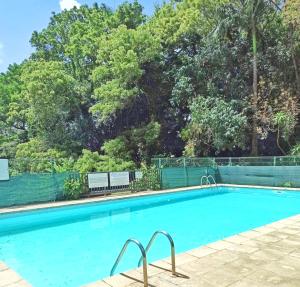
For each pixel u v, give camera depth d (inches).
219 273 190.2
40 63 935.0
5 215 440.8
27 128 1189.7
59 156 885.2
